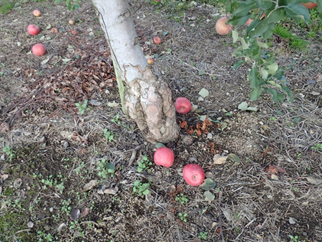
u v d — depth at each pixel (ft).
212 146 3.45
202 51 5.00
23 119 3.88
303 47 4.94
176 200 3.00
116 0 2.43
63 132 3.67
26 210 2.97
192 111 3.90
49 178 3.22
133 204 2.99
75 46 5.19
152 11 6.07
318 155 3.34
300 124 3.70
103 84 4.35
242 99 4.08
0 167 3.33
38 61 4.90
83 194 3.09
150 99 2.89
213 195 2.99
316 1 1.37
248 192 3.05
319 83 4.27
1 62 4.91
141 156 3.38
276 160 3.32
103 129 3.68
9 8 6.36
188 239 2.71
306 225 2.77
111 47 2.77
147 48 5.10
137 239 2.74
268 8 1.48
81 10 6.24
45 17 6.04
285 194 3.01
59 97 4.15
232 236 2.72
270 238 2.69
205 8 6.12
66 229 2.82
